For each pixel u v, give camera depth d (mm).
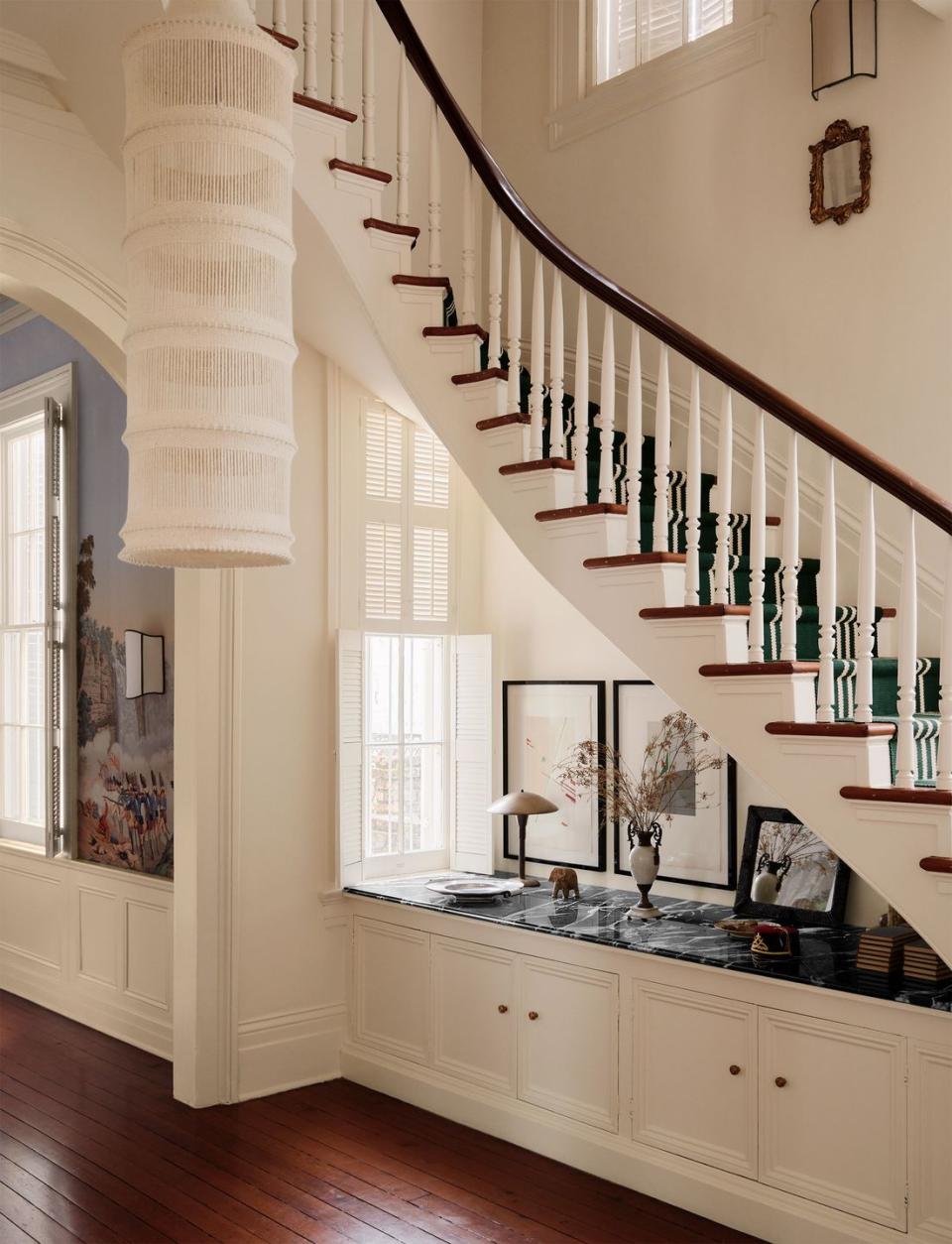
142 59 2523
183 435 2430
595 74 5734
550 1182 4043
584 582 3898
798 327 4707
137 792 5758
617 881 5008
